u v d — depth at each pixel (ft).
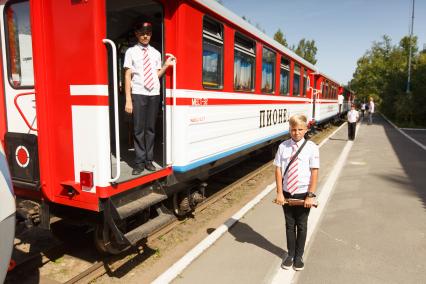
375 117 127.13
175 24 15.42
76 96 12.35
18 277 13.53
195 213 20.56
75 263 14.75
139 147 14.53
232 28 20.57
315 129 63.10
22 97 13.50
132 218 15.71
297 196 12.85
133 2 16.37
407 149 44.83
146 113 14.80
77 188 12.59
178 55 15.51
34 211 13.29
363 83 185.37
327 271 13.66
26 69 13.44
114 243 14.03
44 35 12.37
